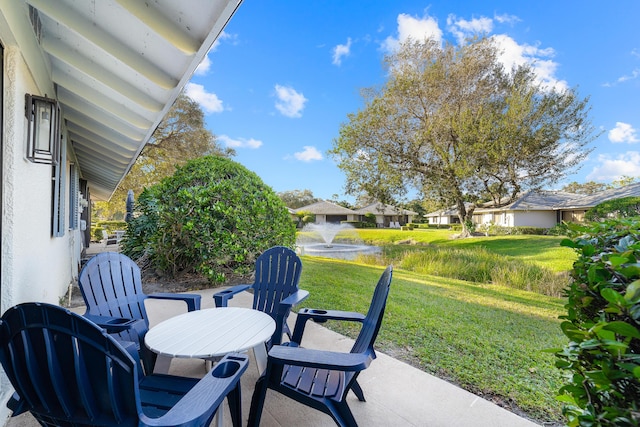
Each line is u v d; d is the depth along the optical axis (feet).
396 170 39.17
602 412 3.17
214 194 15.97
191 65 7.34
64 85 10.49
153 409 4.74
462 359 9.07
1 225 6.02
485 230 38.22
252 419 5.47
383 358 9.05
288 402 6.82
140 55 7.55
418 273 23.06
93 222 69.10
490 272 19.42
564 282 16.21
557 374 8.13
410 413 6.40
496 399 7.10
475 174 34.68
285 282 9.53
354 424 5.10
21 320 3.24
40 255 8.48
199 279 18.35
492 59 34.91
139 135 13.61
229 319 6.85
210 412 3.33
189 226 15.12
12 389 6.27
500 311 13.52
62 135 13.09
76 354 3.09
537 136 31.91
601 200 32.89
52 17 6.63
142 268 20.13
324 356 4.76
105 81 9.00
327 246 37.06
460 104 35.04
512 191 35.14
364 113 40.27
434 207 39.60
